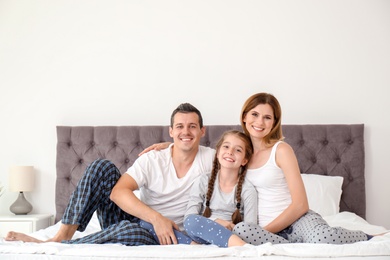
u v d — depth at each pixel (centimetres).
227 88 391
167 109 393
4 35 402
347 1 390
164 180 238
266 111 230
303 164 375
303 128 379
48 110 398
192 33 395
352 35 388
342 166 373
